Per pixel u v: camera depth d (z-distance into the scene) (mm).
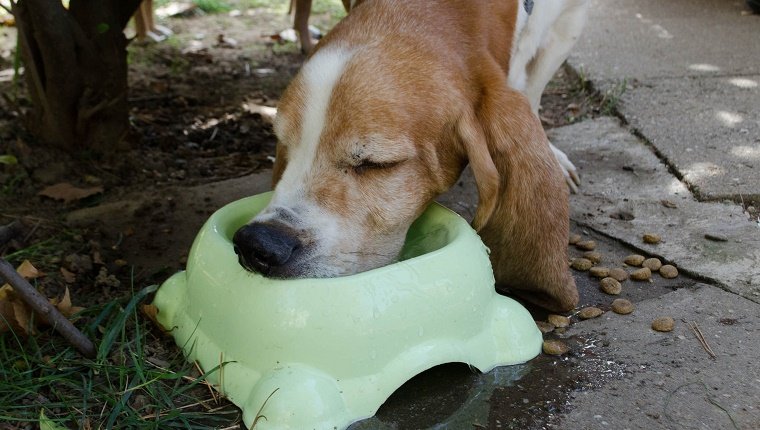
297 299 917
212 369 954
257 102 1641
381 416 937
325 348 915
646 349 1005
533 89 1244
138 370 968
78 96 1353
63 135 1361
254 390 919
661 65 1688
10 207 1255
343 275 966
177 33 2127
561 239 1029
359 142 958
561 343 1009
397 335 928
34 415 934
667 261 1140
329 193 965
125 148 1403
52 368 980
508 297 1043
